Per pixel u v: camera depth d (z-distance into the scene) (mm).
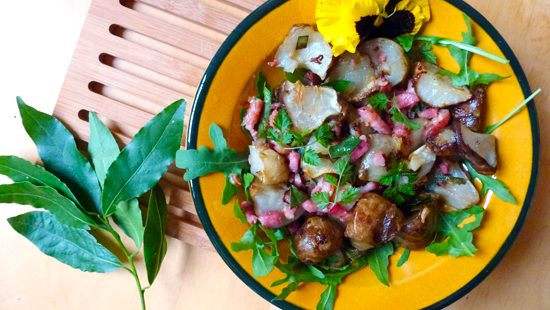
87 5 392
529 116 320
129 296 398
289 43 326
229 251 330
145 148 343
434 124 330
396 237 329
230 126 332
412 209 330
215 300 390
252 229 329
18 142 396
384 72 332
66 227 368
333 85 332
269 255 325
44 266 403
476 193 332
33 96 395
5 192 345
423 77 331
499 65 320
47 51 395
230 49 320
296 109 326
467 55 323
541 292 369
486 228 331
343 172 323
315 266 339
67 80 379
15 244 403
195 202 326
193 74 374
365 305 338
